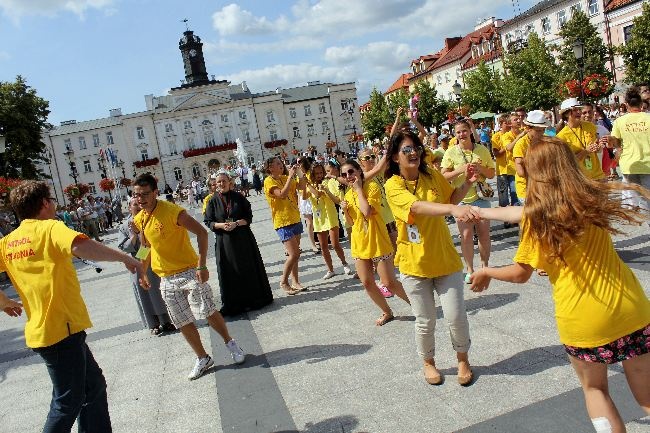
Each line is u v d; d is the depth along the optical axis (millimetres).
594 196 2312
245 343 5465
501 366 3977
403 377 4094
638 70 28688
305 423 3666
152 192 4711
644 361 2336
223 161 76562
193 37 79000
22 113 41375
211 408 4152
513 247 7508
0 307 3301
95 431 3457
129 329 6875
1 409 4895
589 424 3055
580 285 2336
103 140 75500
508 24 51375
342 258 7676
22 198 3252
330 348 4938
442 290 3779
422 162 3879
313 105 81250
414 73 78438
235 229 6539
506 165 8695
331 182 7789
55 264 3150
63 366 3180
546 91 33906
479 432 3186
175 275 4766
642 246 6285
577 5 41312
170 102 80812
